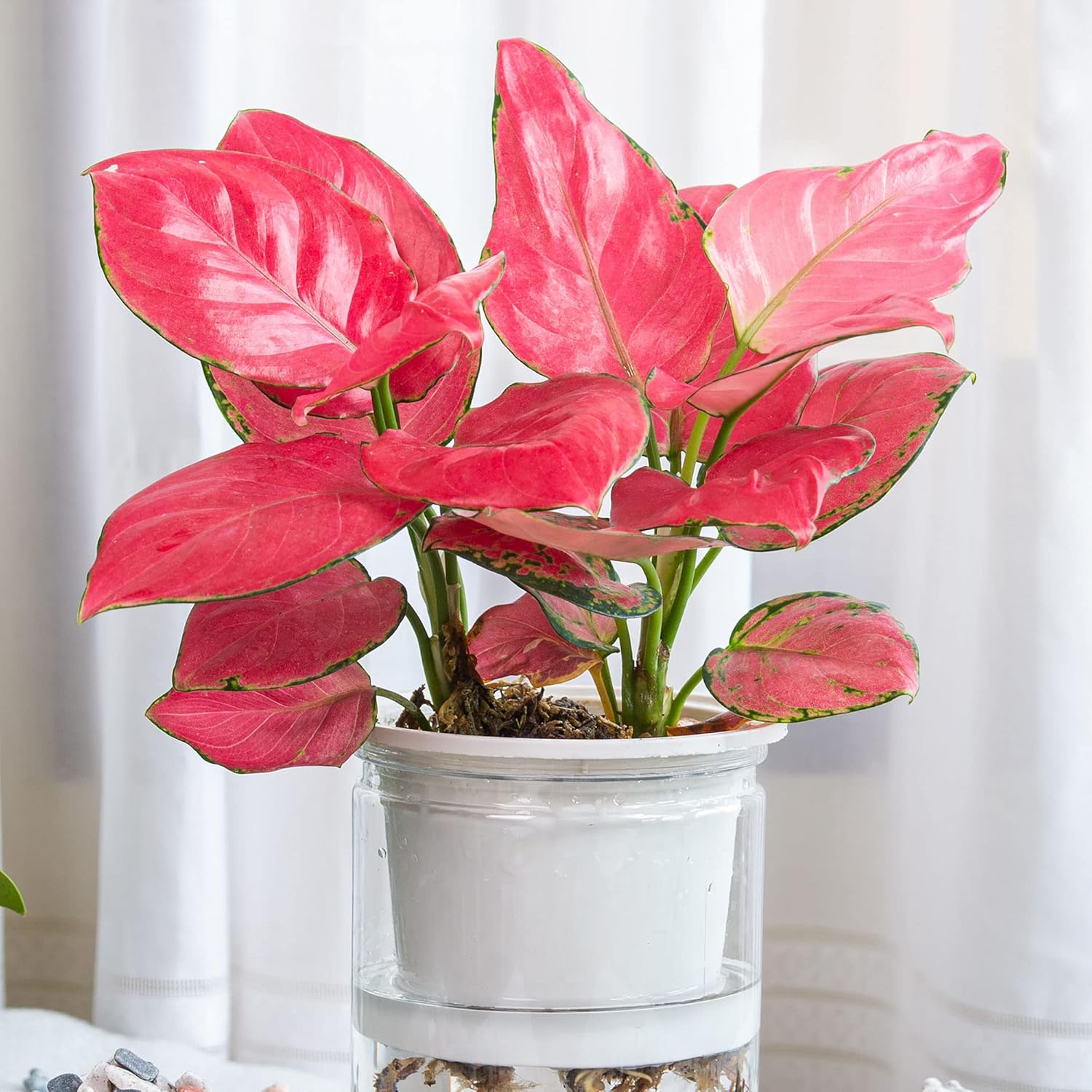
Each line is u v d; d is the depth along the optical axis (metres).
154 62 1.61
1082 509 1.46
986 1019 1.50
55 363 1.87
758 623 1.09
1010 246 1.47
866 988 1.76
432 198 1.65
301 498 1.01
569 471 0.96
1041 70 1.44
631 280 1.09
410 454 0.99
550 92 1.09
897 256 1.07
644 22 1.59
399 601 1.07
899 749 1.68
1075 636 1.46
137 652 1.65
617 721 1.13
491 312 1.08
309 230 1.06
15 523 1.88
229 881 1.74
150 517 0.99
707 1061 1.06
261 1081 1.40
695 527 0.99
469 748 1.03
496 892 1.04
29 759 1.92
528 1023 1.04
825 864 1.77
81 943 1.95
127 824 1.66
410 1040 1.06
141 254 1.03
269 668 1.04
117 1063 1.26
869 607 1.08
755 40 1.59
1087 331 1.45
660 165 1.57
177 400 1.63
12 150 1.84
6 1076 1.36
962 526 1.54
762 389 1.05
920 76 1.59
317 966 1.70
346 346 1.05
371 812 1.09
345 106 1.62
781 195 1.08
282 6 1.63
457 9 1.65
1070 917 1.47
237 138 1.10
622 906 1.04
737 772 1.07
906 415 1.08
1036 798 1.47
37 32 1.83
